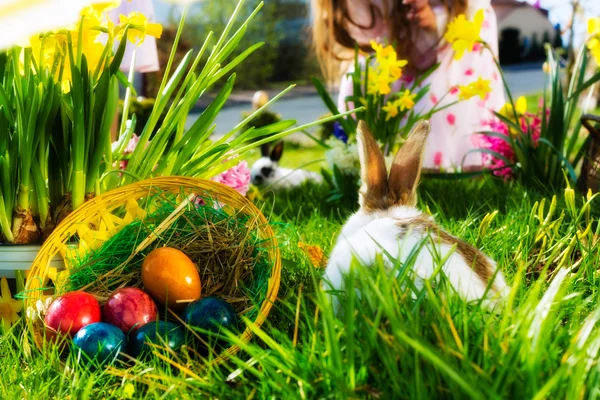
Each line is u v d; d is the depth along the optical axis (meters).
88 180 0.88
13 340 0.77
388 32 1.61
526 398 0.51
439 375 0.53
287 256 0.95
